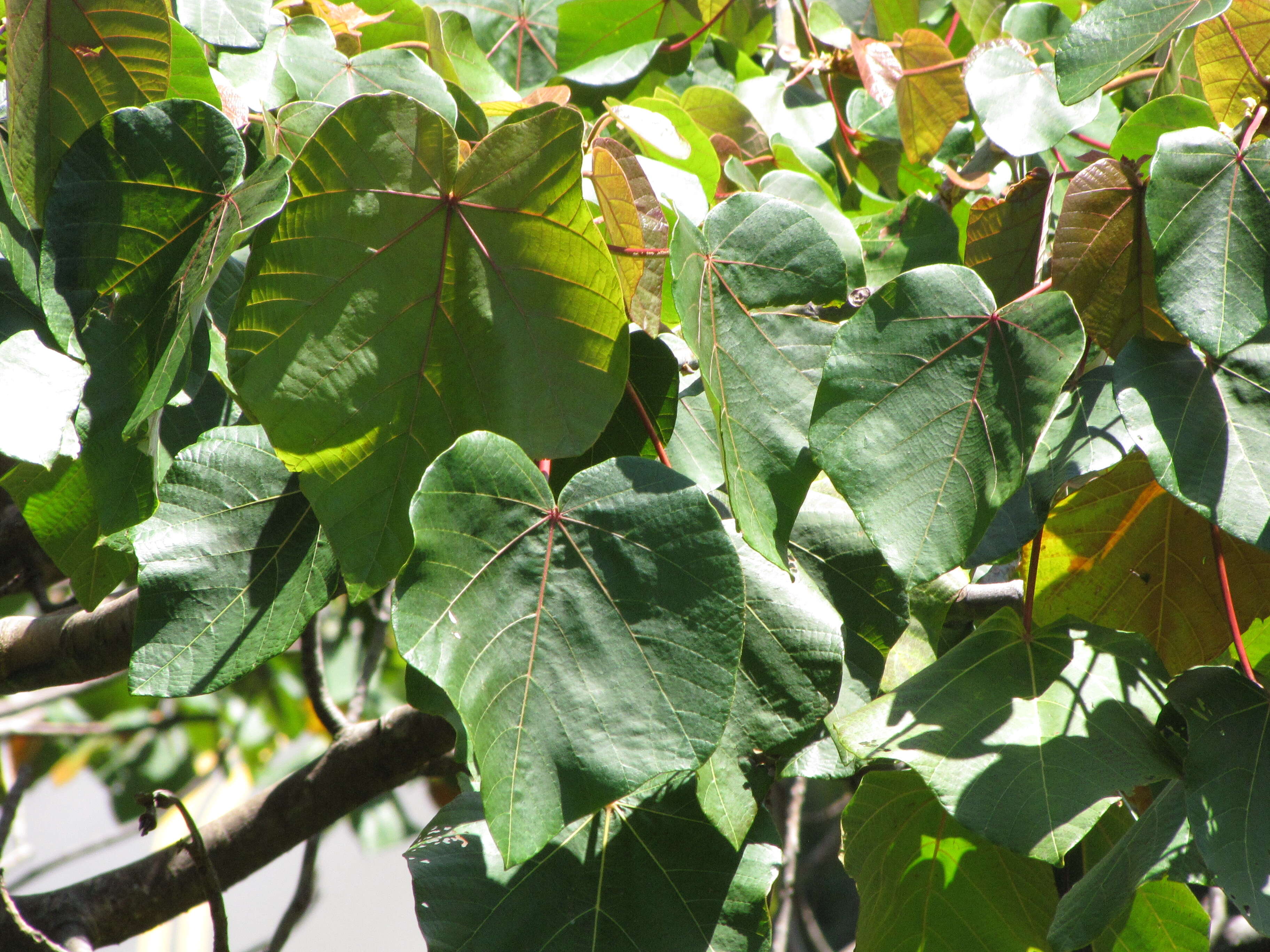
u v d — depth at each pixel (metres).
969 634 2.36
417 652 1.97
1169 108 2.29
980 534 2.05
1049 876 2.24
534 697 1.99
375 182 2.02
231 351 2.02
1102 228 2.17
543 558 2.01
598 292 2.04
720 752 2.10
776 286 2.10
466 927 2.08
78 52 2.10
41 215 2.10
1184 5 2.14
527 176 2.03
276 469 2.16
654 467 2.03
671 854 2.11
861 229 2.46
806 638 2.11
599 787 1.98
